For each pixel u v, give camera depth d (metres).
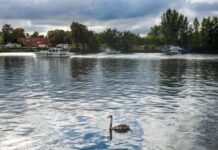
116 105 41.50
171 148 26.08
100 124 32.53
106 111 38.12
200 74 80.38
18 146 26.62
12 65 118.06
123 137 28.53
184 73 83.19
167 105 41.41
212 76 75.69
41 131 30.36
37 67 107.38
